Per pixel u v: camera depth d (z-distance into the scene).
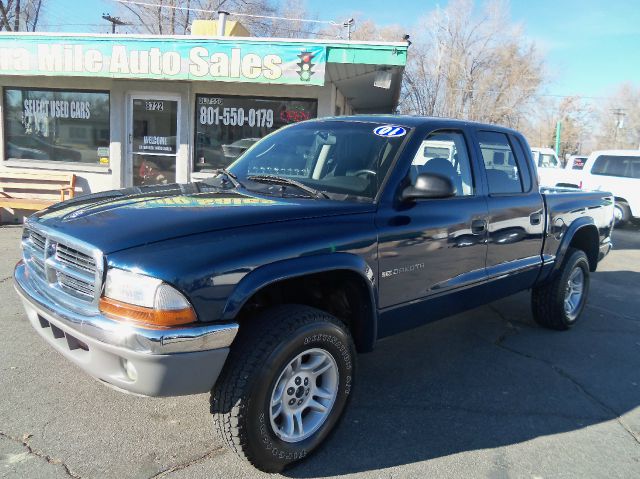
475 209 3.88
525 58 43.28
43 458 2.81
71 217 2.84
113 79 9.52
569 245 5.33
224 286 2.45
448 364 4.38
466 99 43.12
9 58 8.69
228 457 2.92
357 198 3.26
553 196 4.96
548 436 3.34
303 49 8.26
